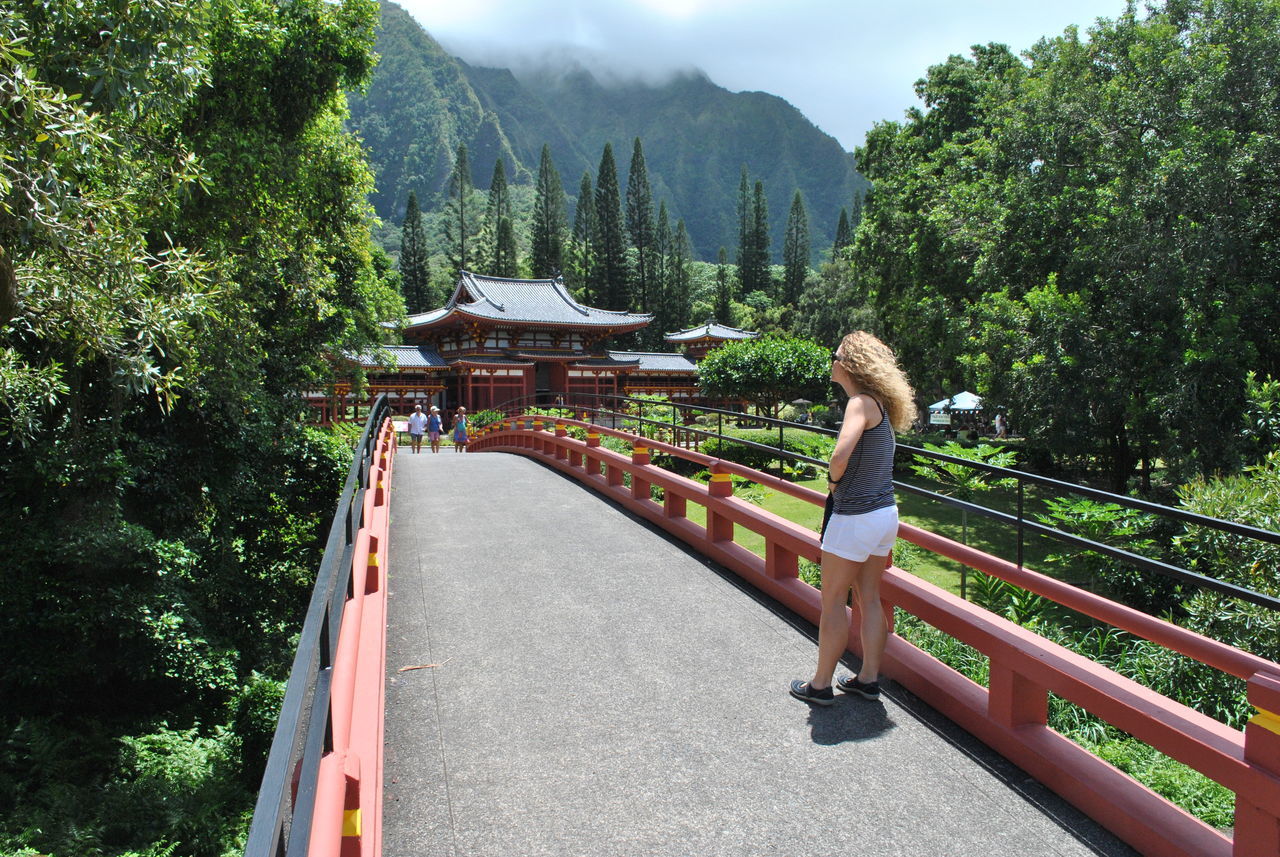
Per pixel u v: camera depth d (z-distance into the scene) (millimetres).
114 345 7645
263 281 14328
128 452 12656
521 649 4680
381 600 4422
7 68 5348
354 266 19500
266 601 16219
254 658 14656
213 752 9500
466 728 3711
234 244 13945
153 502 13477
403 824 2963
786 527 5484
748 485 19844
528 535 7711
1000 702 3480
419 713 3873
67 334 8055
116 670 10844
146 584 11070
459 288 60625
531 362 56969
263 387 16125
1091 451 18453
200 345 11242
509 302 58406
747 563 5980
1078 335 16312
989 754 3467
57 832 7562
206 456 14148
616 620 5156
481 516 8812
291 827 1479
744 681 4203
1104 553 3381
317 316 17016
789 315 85875
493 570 6418
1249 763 2498
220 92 13742
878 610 3857
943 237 22594
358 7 15039
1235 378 14383
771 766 3359
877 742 3562
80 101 6598
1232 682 6332
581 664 4445
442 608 5453
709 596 5641
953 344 23094
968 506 4191
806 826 2939
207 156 12758
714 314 98250
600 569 6387
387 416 14453
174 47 6605
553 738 3607
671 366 64688
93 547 10344
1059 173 17656
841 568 3672
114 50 6121
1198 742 2648
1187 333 14852
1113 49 17781
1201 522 2922
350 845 2252
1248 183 15180
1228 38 15336
